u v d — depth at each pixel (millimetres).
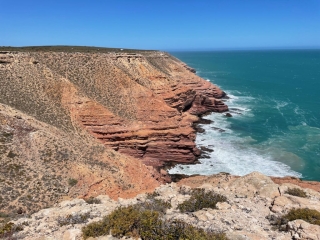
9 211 22047
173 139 48000
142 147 46531
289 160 48062
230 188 18047
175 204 14602
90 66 59406
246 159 48625
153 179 36094
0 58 46812
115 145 45625
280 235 10891
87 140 42000
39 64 50906
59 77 49906
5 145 30031
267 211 13812
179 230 10164
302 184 30234
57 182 27547
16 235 11250
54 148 32594
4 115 33875
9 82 44125
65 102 47125
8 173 26625
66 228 11734
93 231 10656
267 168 45469
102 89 55500
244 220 12367
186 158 47531
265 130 63438
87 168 30938
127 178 33031
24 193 24766
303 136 59594
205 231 10680
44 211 14438
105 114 47344
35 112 41531
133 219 10844
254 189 17391
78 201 16703
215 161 48094
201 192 15805
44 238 10703
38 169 28531
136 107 54531
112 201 17312
